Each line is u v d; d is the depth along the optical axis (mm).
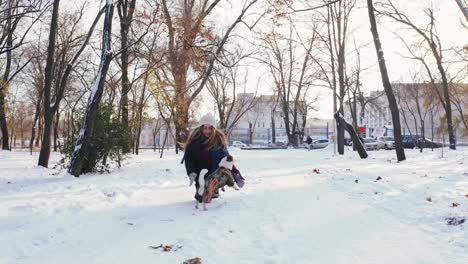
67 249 4301
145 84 19766
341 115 19891
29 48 25594
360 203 6930
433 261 3809
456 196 7035
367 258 3934
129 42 17453
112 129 12820
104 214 6020
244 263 3812
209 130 6887
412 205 6484
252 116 89312
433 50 26359
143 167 14453
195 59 19047
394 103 16438
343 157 20703
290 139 44688
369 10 16703
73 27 24656
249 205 6832
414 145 39750
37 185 8844
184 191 8555
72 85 34781
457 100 36219
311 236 4789
